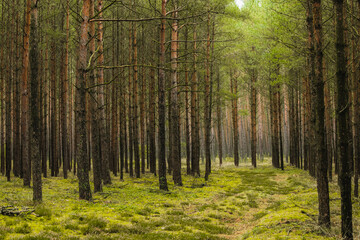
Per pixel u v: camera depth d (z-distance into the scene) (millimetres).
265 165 36031
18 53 17875
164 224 8992
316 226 7375
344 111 6102
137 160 21781
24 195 11828
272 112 33250
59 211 9445
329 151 20000
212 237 7688
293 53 15367
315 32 7277
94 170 14383
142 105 24531
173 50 17031
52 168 21359
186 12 19375
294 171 25953
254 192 16078
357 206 9773
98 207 10672
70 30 21625
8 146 17250
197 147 23547
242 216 10898
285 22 14070
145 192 14766
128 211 10391
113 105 22797
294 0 13258
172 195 14305
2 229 6902
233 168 33094
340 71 6090
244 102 47719
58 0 18391
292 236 6918
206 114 21094
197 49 21234
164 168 15469
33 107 10664
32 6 11008
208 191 16219
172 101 17828
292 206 10648
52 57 20781
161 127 15703
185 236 7516
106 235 7336
